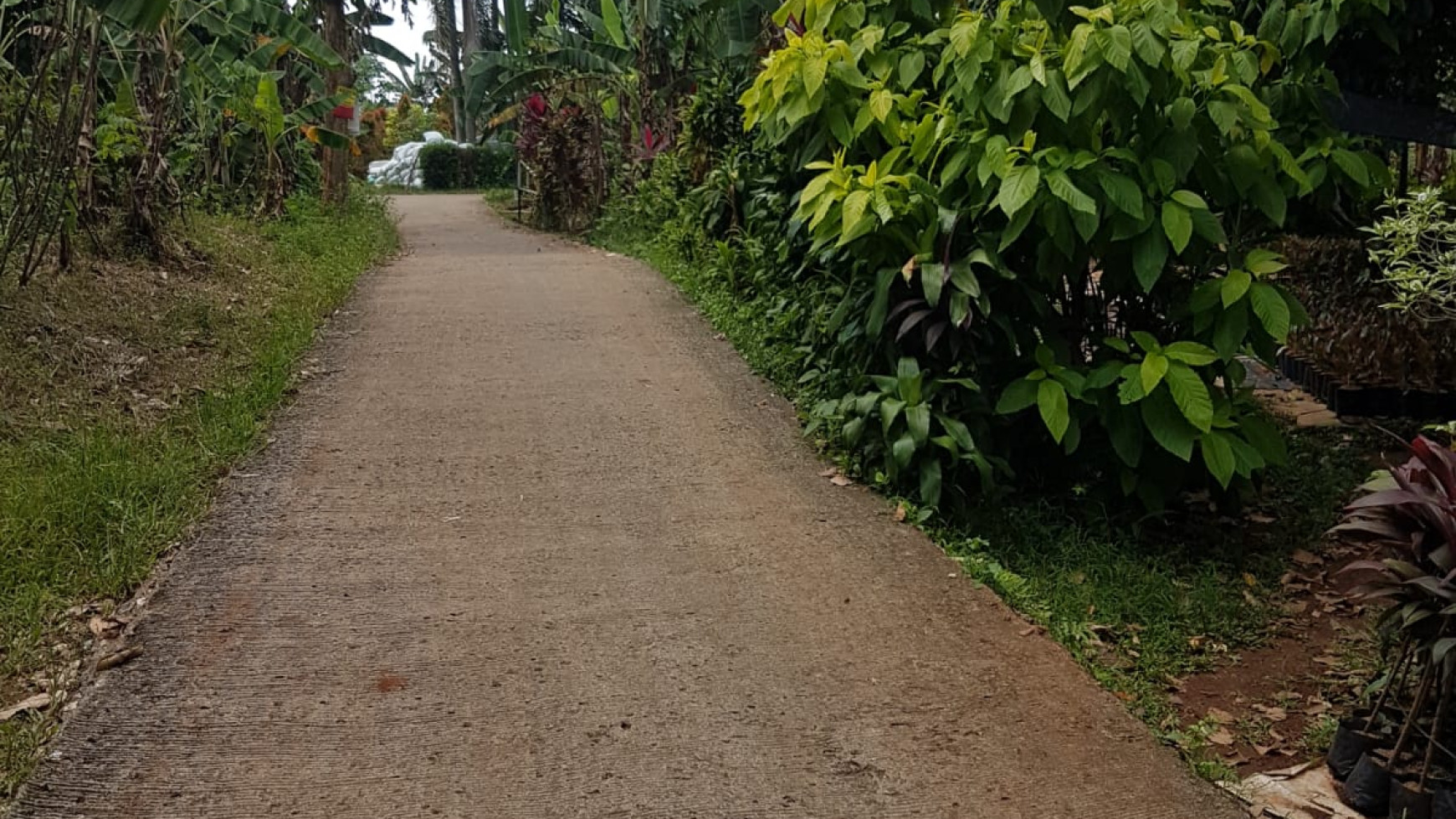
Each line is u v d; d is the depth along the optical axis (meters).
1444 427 3.41
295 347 6.54
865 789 2.85
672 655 3.44
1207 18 4.94
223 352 6.24
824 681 3.33
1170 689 3.68
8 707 3.05
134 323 6.20
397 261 10.76
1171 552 4.66
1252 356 4.80
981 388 4.84
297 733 2.99
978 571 4.17
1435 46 5.93
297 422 5.38
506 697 3.18
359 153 17.05
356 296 8.46
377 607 3.65
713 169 9.15
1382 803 2.91
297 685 3.20
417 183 28.19
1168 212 4.28
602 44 14.24
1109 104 4.37
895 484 4.80
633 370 6.45
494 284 9.14
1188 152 4.35
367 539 4.15
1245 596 4.38
